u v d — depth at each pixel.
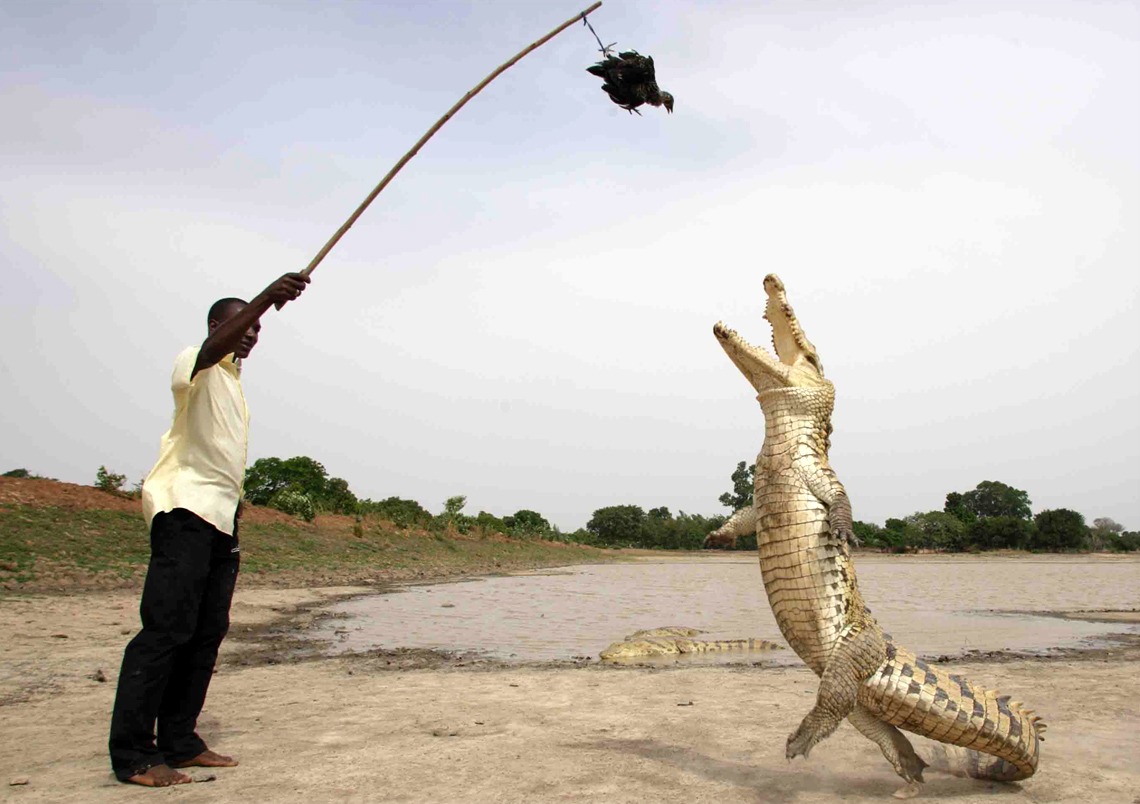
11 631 12.60
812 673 10.33
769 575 5.42
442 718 7.17
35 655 10.77
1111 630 16.77
